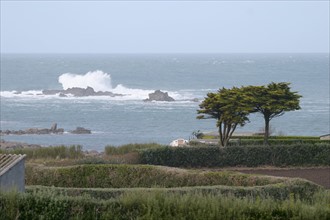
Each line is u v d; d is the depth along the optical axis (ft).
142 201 157.79
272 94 328.49
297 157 323.16
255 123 631.15
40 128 595.06
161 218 150.92
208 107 338.95
